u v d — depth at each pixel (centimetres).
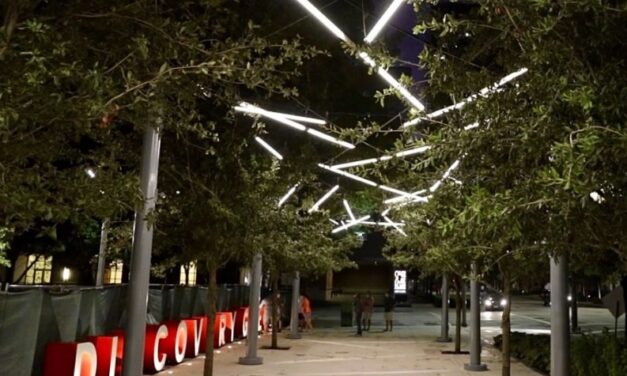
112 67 443
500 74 514
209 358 1091
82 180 420
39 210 375
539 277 1155
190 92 518
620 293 1465
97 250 2398
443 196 554
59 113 381
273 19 1136
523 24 401
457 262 966
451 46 615
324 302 5953
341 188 1842
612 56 369
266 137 1137
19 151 395
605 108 327
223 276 4141
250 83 483
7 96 355
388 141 1856
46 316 995
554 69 382
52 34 405
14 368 879
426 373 1533
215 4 527
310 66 1424
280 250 1689
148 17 473
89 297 1173
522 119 447
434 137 501
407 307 5725
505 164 472
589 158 305
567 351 730
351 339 2500
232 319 2156
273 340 2056
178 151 880
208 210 904
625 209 360
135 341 762
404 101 545
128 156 831
